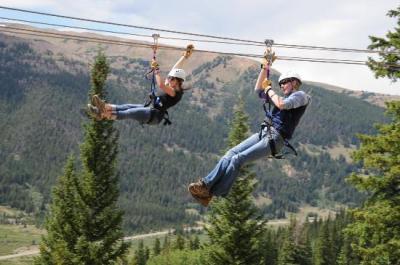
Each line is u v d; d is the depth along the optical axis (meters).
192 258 80.12
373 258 27.19
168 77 12.15
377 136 26.42
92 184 36.34
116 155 37.22
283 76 11.36
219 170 10.85
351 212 26.78
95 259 35.75
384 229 25.70
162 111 11.99
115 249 37.25
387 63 26.03
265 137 10.98
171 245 112.25
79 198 36.62
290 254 99.31
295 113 11.03
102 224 36.81
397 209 24.91
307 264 106.69
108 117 11.77
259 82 12.58
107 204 36.91
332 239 122.56
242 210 41.53
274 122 11.00
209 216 43.22
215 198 42.59
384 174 26.55
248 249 41.62
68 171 37.62
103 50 36.94
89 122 36.84
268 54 13.87
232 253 41.69
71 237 37.00
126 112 11.82
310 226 160.62
